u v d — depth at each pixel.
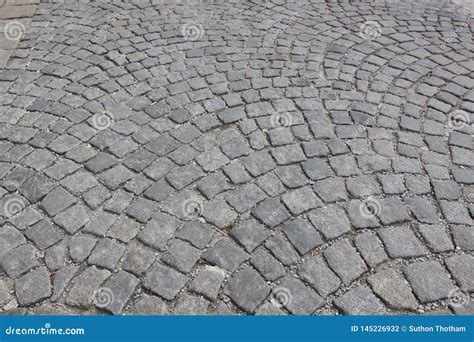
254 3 5.93
